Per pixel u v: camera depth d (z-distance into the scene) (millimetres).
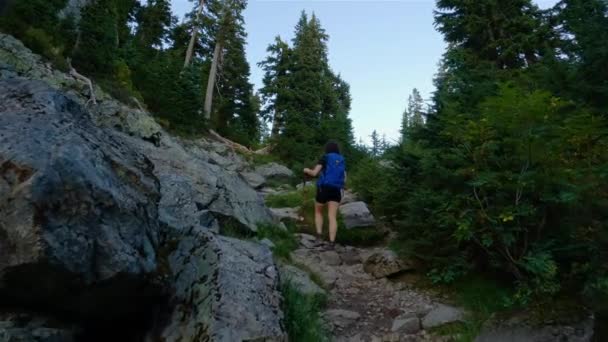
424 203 6055
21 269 2627
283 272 5426
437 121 7797
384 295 5910
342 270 6930
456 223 5258
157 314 3555
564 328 4168
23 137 2975
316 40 39031
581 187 4438
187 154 8148
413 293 5879
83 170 3004
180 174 7180
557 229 4871
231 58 36125
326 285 5980
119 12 29250
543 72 7914
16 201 2670
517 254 5066
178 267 3811
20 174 2762
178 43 35094
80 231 2844
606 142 4918
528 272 5008
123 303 3309
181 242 4066
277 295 4020
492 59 11578
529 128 4902
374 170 10969
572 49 7617
